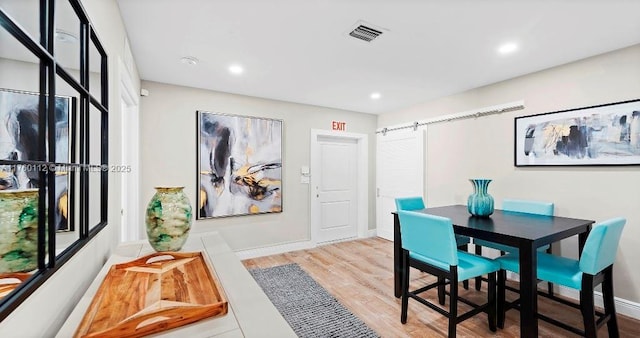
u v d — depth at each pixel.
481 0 1.65
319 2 1.68
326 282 2.93
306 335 2.01
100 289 0.92
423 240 2.02
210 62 2.58
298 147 4.08
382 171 4.70
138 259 1.18
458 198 3.52
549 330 2.06
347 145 4.70
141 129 3.02
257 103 3.75
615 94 2.30
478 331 2.06
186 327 0.74
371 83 3.18
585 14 1.79
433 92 3.51
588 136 2.44
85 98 1.01
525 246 1.77
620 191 2.29
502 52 2.36
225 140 3.50
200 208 3.34
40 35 0.74
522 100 2.88
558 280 1.83
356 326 2.12
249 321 0.77
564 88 2.59
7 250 0.65
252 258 3.70
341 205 4.63
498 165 3.10
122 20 1.83
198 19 1.86
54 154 0.76
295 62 2.59
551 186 2.68
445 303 2.45
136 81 2.63
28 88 0.72
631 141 2.22
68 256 0.84
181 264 1.18
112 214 1.50
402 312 2.17
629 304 2.23
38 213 0.71
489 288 2.05
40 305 0.69
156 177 3.10
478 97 3.30
